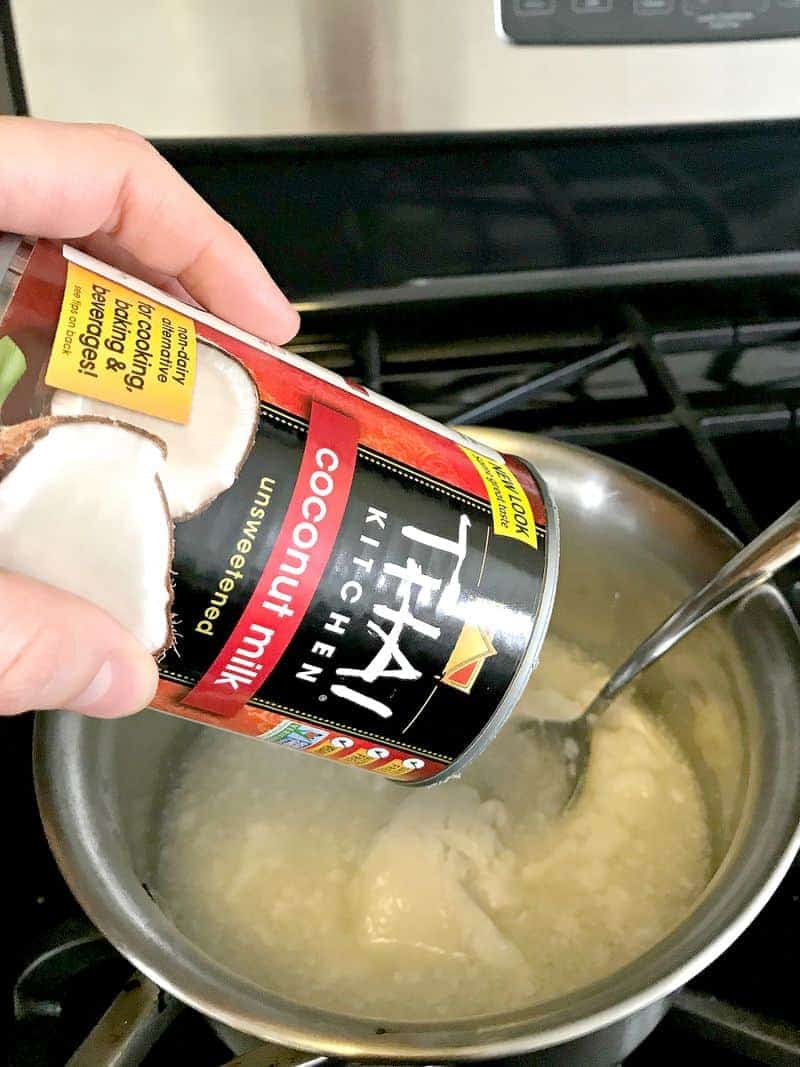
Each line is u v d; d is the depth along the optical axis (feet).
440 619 0.67
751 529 0.95
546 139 1.10
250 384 0.63
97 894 0.68
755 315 1.23
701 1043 0.77
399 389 1.16
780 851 0.67
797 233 1.23
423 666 0.68
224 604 0.61
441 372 1.18
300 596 0.63
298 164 1.11
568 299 1.24
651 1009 0.67
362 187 1.15
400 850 0.82
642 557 0.91
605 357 1.14
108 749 0.80
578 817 0.85
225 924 0.80
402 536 0.66
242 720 0.68
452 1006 0.74
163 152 1.06
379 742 0.71
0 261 0.58
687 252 1.24
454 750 0.72
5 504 0.53
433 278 1.23
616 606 0.97
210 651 0.63
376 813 0.87
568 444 0.96
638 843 0.83
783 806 0.70
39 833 0.85
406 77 1.04
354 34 1.01
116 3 0.97
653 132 1.11
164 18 0.99
